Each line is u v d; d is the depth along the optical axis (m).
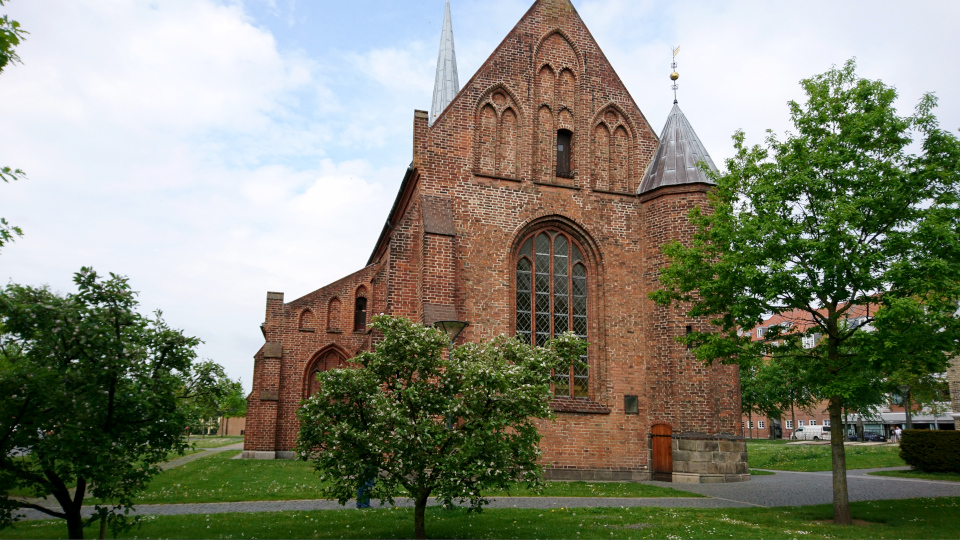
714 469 22.83
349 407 12.12
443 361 12.66
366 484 12.48
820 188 15.32
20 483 9.83
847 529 13.82
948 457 26.80
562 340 13.74
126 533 12.15
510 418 12.28
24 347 9.67
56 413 9.32
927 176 14.66
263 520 14.41
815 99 16.16
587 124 26.72
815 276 15.35
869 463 31.62
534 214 25.25
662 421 24.09
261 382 35.56
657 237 25.55
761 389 62.12
